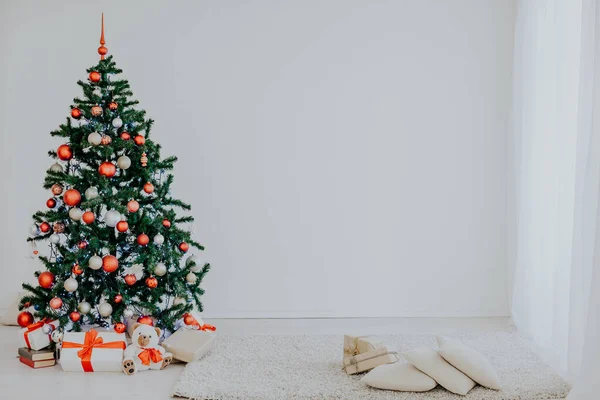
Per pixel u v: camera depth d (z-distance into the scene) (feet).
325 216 15.34
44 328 11.59
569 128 11.62
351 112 15.26
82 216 11.50
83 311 11.61
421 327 14.37
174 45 15.15
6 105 15.11
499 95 15.25
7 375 11.15
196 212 15.30
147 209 12.36
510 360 11.82
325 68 15.24
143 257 11.89
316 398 10.02
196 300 12.87
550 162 12.84
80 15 15.07
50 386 10.63
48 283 11.60
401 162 15.29
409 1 15.20
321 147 15.29
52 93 15.14
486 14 15.17
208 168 15.25
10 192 15.20
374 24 15.24
